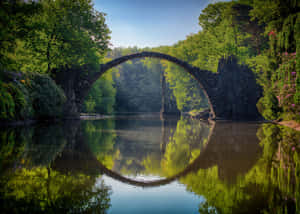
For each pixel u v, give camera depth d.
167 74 52.19
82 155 6.78
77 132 12.91
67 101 27.44
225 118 31.94
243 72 31.50
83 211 2.98
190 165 6.07
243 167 5.76
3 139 9.02
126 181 4.56
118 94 86.38
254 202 3.45
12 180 4.12
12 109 15.02
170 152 8.02
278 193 3.83
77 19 26.03
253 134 13.06
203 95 47.31
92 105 43.44
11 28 13.83
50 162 5.69
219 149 8.35
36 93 18.89
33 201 3.21
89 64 30.61
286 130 15.12
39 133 11.55
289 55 18.30
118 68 94.00
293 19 18.16
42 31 21.38
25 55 16.94
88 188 3.93
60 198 3.39
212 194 3.82
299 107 16.61
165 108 54.03
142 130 15.42
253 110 30.39
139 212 3.04
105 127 17.02
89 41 26.70
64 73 27.41
